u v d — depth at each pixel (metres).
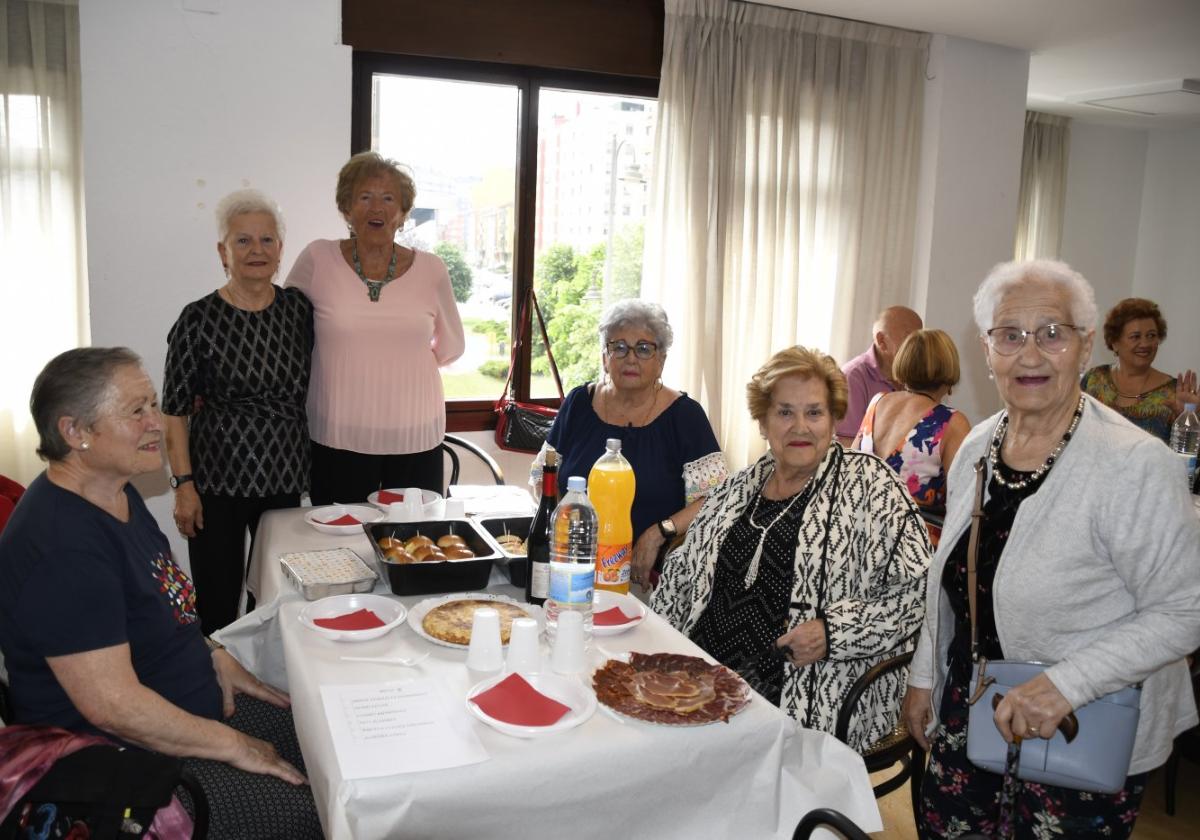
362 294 2.66
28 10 3.53
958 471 1.47
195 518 2.51
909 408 2.72
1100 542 1.25
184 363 2.44
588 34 3.77
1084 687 1.20
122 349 1.48
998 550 1.38
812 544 1.78
